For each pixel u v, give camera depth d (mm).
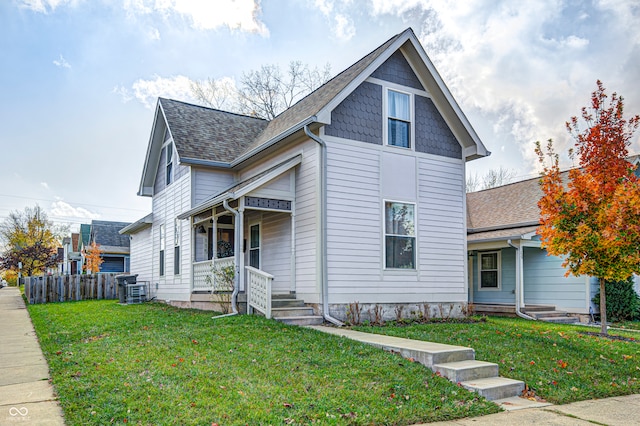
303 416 4773
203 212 13727
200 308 13070
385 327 10258
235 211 11086
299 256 11531
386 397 5539
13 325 11695
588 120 10992
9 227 50781
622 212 9703
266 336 8305
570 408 5824
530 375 6930
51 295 19266
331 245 10891
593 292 15156
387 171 11961
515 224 17234
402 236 12070
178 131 14703
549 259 16312
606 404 6035
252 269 10805
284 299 11164
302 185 11609
